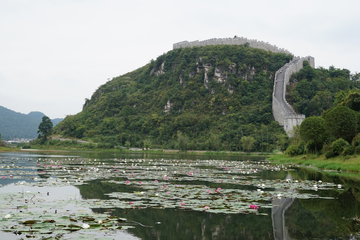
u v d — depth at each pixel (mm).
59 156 77562
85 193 21891
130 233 13406
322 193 24297
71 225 13445
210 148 134250
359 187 27812
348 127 53812
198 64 194875
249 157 95625
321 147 62062
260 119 147250
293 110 136500
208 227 14719
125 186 25609
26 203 17781
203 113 167625
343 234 14016
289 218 16719
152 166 48188
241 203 19125
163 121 173000
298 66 173125
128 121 182375
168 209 17734
